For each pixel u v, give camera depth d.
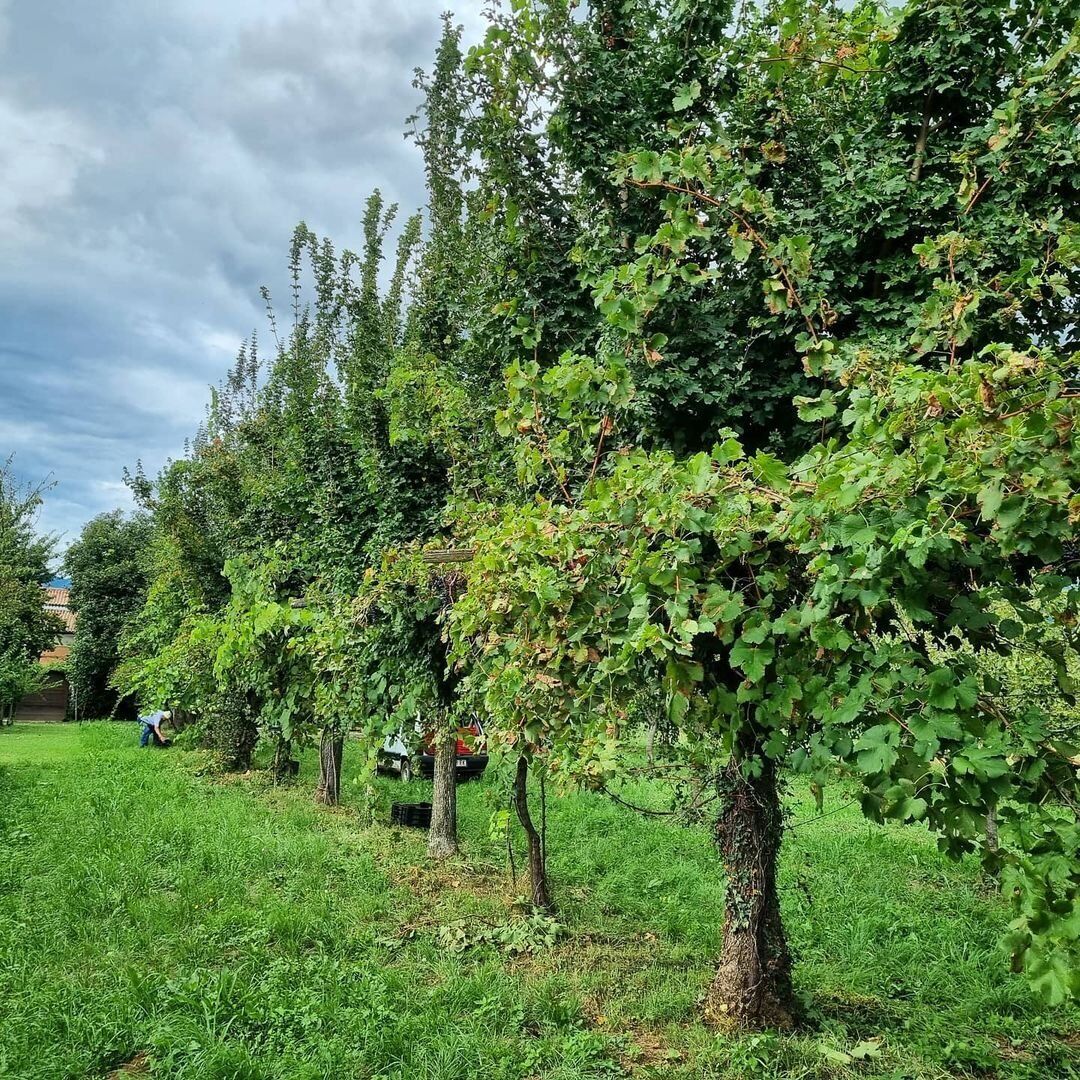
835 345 3.37
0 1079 3.60
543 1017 4.45
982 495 1.99
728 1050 3.98
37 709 30.83
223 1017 4.20
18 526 23.25
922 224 3.68
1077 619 2.47
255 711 12.58
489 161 4.64
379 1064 3.83
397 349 9.15
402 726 6.73
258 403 15.41
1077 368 2.29
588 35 4.30
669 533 2.61
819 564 2.30
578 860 8.09
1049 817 2.08
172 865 7.11
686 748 4.79
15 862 7.07
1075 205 3.66
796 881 6.31
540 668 3.35
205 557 13.72
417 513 7.13
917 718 2.23
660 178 3.30
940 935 5.86
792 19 3.51
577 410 4.17
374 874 7.19
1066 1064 4.06
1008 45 3.78
